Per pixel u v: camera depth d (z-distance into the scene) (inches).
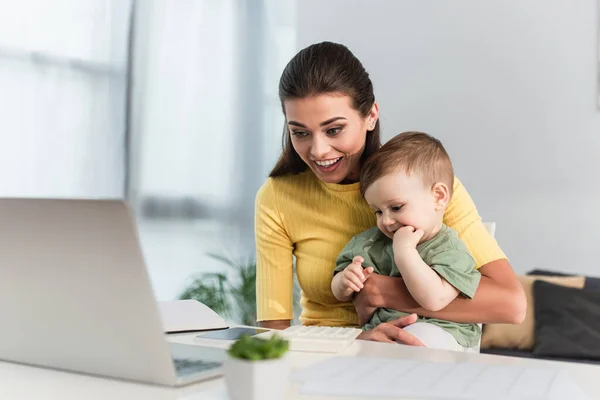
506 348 102.8
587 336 97.5
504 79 123.4
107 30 120.7
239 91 142.6
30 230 28.4
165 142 129.7
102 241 26.6
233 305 134.4
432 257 52.2
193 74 134.3
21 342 31.5
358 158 56.6
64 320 29.3
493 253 55.2
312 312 60.5
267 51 145.6
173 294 130.8
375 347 36.2
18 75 108.8
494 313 51.0
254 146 145.6
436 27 128.7
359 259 53.1
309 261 60.0
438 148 55.2
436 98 128.9
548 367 31.6
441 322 51.6
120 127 122.6
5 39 107.3
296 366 30.8
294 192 61.0
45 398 25.5
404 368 29.7
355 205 58.6
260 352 23.5
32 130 110.3
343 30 136.9
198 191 135.6
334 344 34.9
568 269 118.0
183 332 41.8
